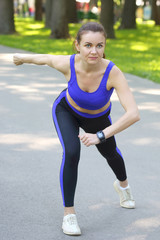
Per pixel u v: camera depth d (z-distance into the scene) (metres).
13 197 4.53
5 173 5.20
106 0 25.66
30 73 12.38
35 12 44.19
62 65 3.70
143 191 4.77
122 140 6.59
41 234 3.77
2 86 10.45
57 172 5.26
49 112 8.10
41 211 4.22
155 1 39.41
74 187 3.79
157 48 21.66
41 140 6.48
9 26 27.11
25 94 9.59
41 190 4.73
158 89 10.60
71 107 3.84
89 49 3.41
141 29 34.28
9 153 5.89
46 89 10.19
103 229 3.89
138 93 10.05
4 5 26.88
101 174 5.21
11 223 3.96
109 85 3.63
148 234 3.81
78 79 3.65
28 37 25.20
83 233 3.81
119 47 21.22
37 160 5.65
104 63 3.60
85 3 60.75
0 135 6.68
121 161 4.18
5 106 8.48
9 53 17.06
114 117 7.84
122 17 34.47
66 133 3.77
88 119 3.84
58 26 24.27
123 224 3.99
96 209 4.29
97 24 3.44
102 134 3.42
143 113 8.20
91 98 3.67
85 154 5.92
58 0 24.09
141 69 13.47
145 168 5.46
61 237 3.73
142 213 4.22
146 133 6.97
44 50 18.14
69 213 3.80
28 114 7.92
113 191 4.73
